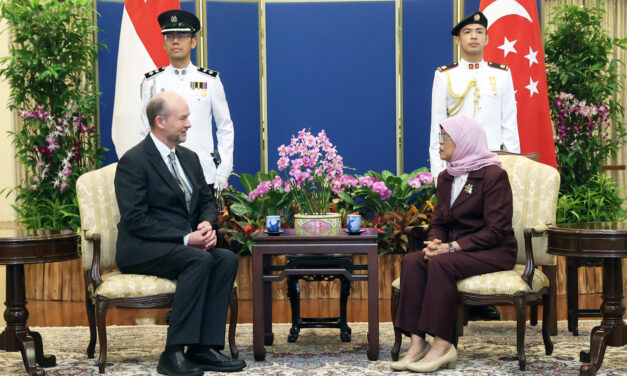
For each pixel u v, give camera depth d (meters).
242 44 6.15
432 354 2.91
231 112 6.12
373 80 6.23
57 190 5.27
